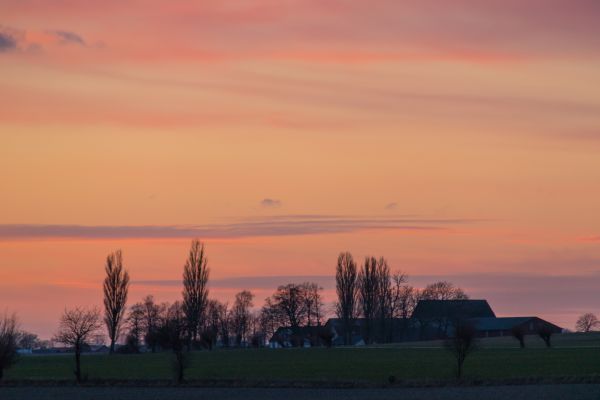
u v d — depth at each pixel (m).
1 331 146.00
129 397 113.88
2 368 142.88
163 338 153.75
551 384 121.50
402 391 116.69
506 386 120.56
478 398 103.75
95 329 143.62
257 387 127.25
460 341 138.38
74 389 127.56
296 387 126.38
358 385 126.94
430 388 120.75
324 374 153.88
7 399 113.62
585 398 101.50
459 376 136.88
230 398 110.88
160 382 135.88
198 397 112.69
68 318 141.88
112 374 164.62
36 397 115.50
